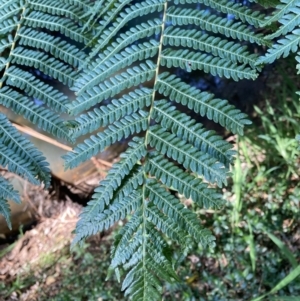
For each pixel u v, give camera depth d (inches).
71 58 25.9
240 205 62.7
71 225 80.7
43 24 27.4
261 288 56.6
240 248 61.1
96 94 22.5
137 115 21.2
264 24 22.4
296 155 68.2
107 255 71.9
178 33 23.4
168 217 19.4
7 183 22.2
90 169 79.9
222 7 23.9
